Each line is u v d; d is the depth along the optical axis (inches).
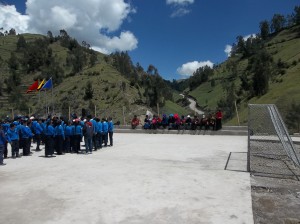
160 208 320.2
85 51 7263.8
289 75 4542.3
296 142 810.2
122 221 288.7
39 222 288.8
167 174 466.3
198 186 398.9
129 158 615.8
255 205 343.6
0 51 7249.0
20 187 404.5
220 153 671.8
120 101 4047.7
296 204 346.9
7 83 5447.8
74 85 4731.8
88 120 703.7
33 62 6348.4
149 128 1175.6
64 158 627.5
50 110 4168.3
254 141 855.7
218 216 299.3
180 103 7618.1
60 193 374.3
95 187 397.7
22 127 671.8
